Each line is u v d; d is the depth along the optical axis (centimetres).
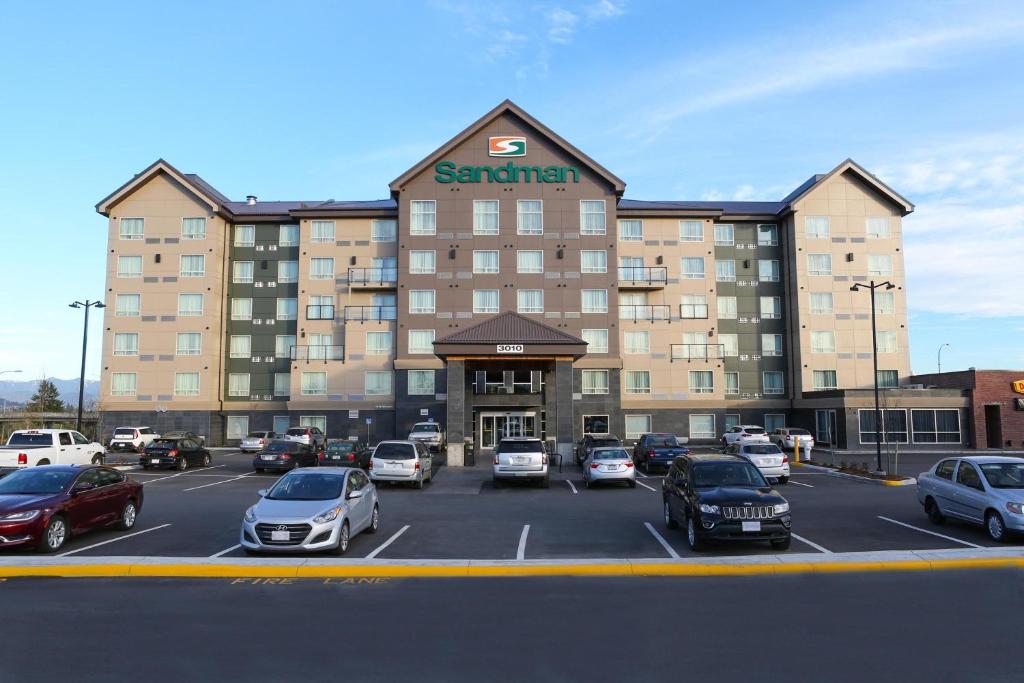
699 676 625
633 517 1716
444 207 4569
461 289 4509
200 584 1036
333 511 1234
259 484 2555
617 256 4625
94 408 4800
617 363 4434
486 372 4388
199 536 1435
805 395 4631
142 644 725
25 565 1109
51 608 884
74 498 1324
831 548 1281
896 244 4862
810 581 1041
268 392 4803
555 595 959
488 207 4566
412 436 3959
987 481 1398
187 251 4722
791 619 821
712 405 4703
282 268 4891
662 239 4856
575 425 4428
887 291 4825
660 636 752
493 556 1234
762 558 1168
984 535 1411
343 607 891
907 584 1015
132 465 3219
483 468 3083
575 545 1343
